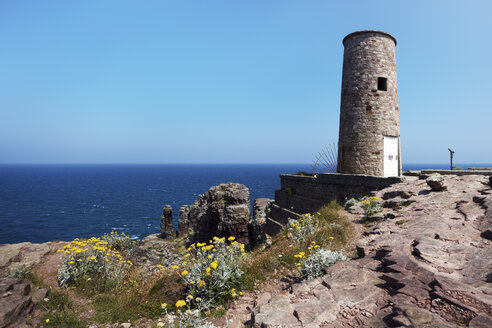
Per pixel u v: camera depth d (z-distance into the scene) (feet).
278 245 37.06
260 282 25.95
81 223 231.09
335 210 46.57
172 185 584.40
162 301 24.13
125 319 22.63
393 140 73.92
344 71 77.87
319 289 20.95
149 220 244.42
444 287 17.39
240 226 113.09
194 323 18.24
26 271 33.37
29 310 23.67
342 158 76.95
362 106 72.90
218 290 23.58
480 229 26.86
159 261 89.30
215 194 126.00
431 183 41.78
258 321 17.37
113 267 35.63
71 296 29.19
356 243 31.35
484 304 15.26
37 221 236.63
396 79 76.13
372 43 72.64
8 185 579.48
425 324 14.25
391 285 19.74
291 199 83.76
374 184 55.31
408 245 25.66
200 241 128.57
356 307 17.79
